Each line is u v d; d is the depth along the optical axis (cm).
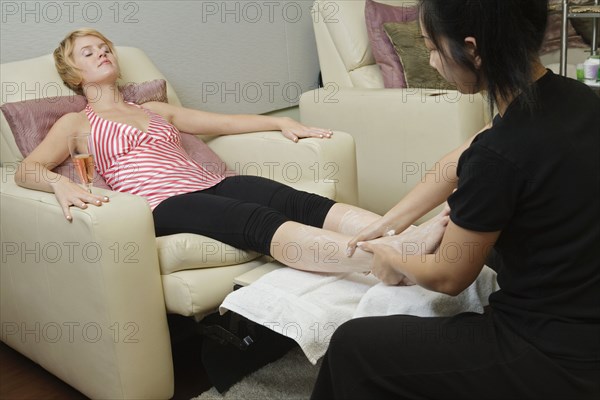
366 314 139
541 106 105
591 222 103
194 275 167
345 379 115
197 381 189
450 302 140
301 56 334
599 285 105
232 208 175
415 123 264
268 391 178
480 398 108
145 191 198
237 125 231
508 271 113
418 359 111
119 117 214
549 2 106
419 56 281
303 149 214
